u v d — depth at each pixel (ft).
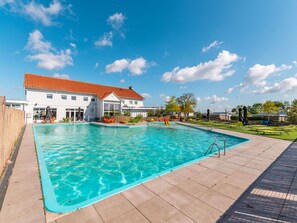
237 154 24.35
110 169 23.44
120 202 10.94
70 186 18.12
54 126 68.03
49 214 9.56
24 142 30.25
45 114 80.07
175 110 134.51
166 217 9.41
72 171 22.35
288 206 10.67
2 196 11.44
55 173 21.62
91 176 20.92
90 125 76.02
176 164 26.23
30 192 12.09
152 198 11.51
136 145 39.04
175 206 10.55
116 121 85.51
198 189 12.98
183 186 13.48
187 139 47.91
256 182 14.44
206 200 11.35
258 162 20.42
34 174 15.49
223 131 56.18
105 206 10.44
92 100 98.63
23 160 19.71
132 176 21.24
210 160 21.17
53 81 90.53
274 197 11.84
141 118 98.37
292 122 81.15
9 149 21.12
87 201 10.98
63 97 86.58
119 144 39.73
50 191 12.21
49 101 81.61
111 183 19.07
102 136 49.85
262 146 30.32
